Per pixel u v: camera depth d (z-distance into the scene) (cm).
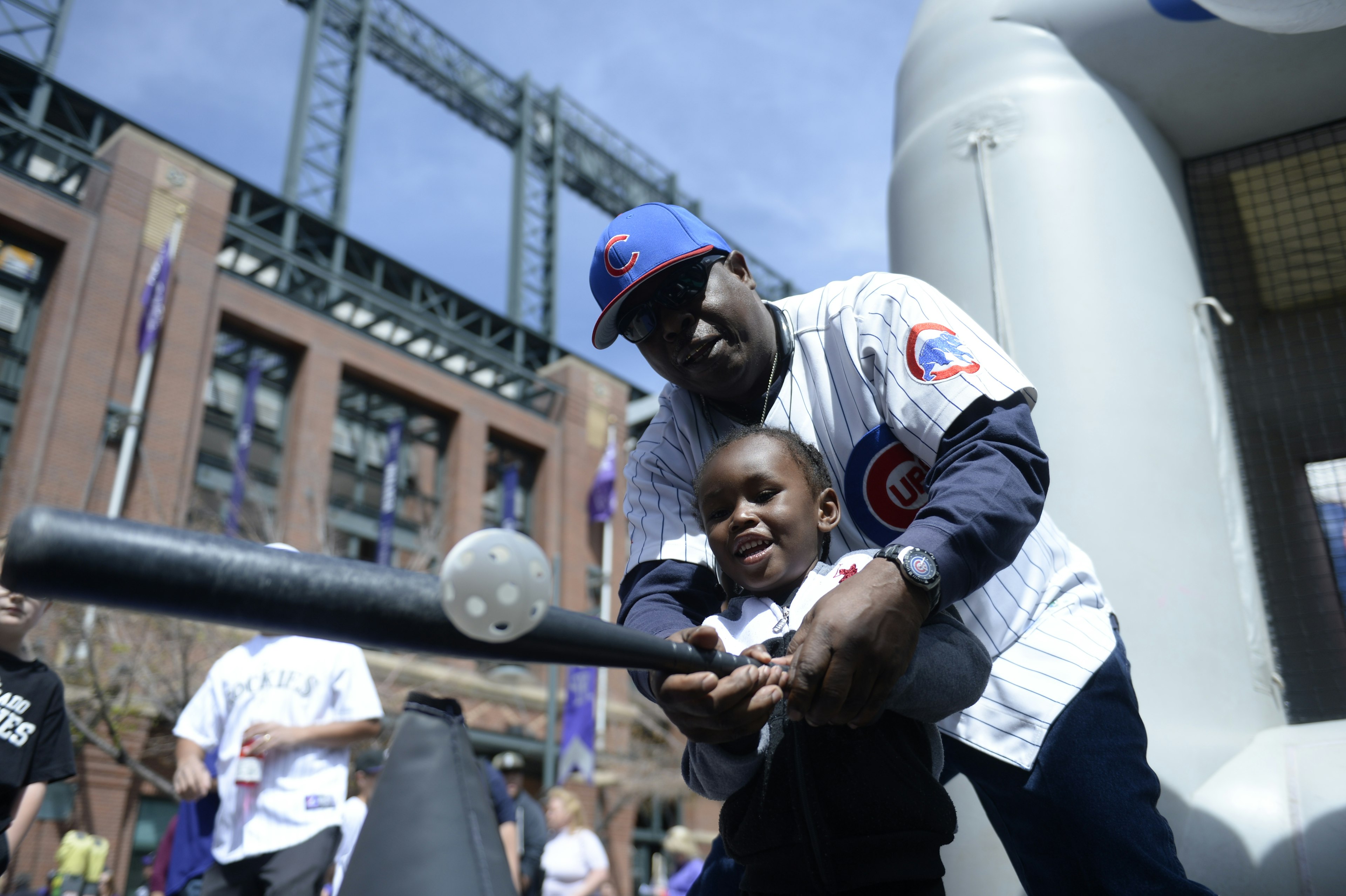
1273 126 287
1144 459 243
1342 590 269
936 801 119
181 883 342
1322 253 284
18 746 244
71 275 1653
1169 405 250
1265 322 289
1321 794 199
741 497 136
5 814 244
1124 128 281
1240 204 299
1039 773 143
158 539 51
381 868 66
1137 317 258
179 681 1347
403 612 59
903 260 298
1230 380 285
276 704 306
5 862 244
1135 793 141
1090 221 266
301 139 2405
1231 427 276
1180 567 235
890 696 114
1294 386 279
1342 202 288
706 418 177
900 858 115
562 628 70
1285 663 264
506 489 2286
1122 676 150
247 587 54
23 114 1861
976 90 291
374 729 315
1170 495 241
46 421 1555
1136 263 264
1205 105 285
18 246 1652
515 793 592
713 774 122
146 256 1767
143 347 1664
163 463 1666
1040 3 291
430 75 2927
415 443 2219
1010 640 150
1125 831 139
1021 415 140
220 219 1908
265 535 1698
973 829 216
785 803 120
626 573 167
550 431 2470
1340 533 269
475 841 67
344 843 438
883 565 112
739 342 162
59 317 1617
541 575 60
